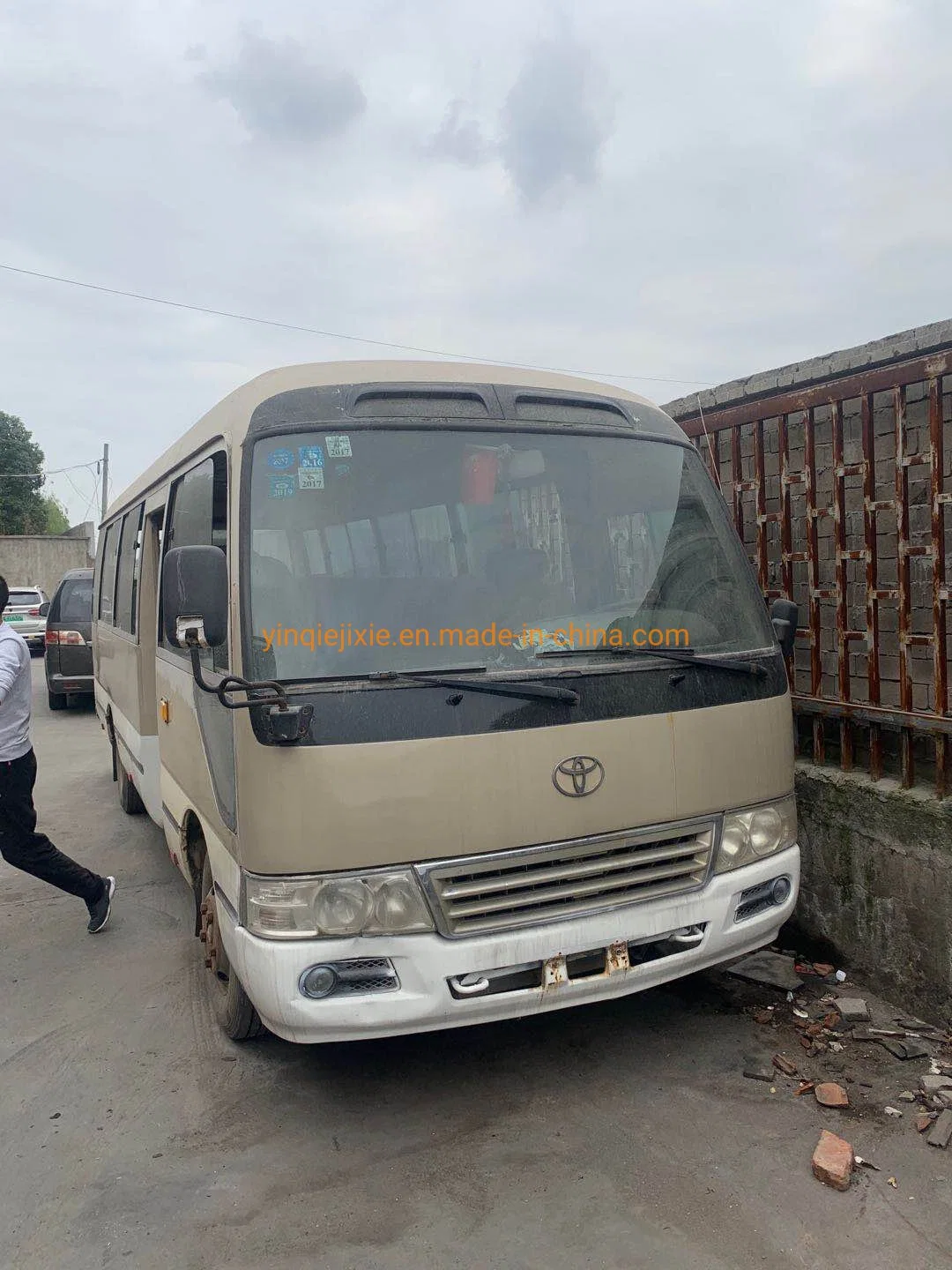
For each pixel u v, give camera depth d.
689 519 3.71
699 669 3.35
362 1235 2.69
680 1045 3.69
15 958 4.84
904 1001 3.83
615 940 3.11
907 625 3.76
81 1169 3.05
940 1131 3.05
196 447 4.05
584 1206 2.77
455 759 2.90
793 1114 3.21
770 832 3.50
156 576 5.43
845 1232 2.64
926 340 3.62
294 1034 2.93
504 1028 3.86
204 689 2.73
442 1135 3.16
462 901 2.94
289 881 2.83
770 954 4.31
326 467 3.17
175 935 5.08
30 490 51.59
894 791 3.80
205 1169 3.02
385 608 3.07
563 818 3.03
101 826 7.28
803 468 4.35
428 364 3.64
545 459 3.44
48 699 13.72
